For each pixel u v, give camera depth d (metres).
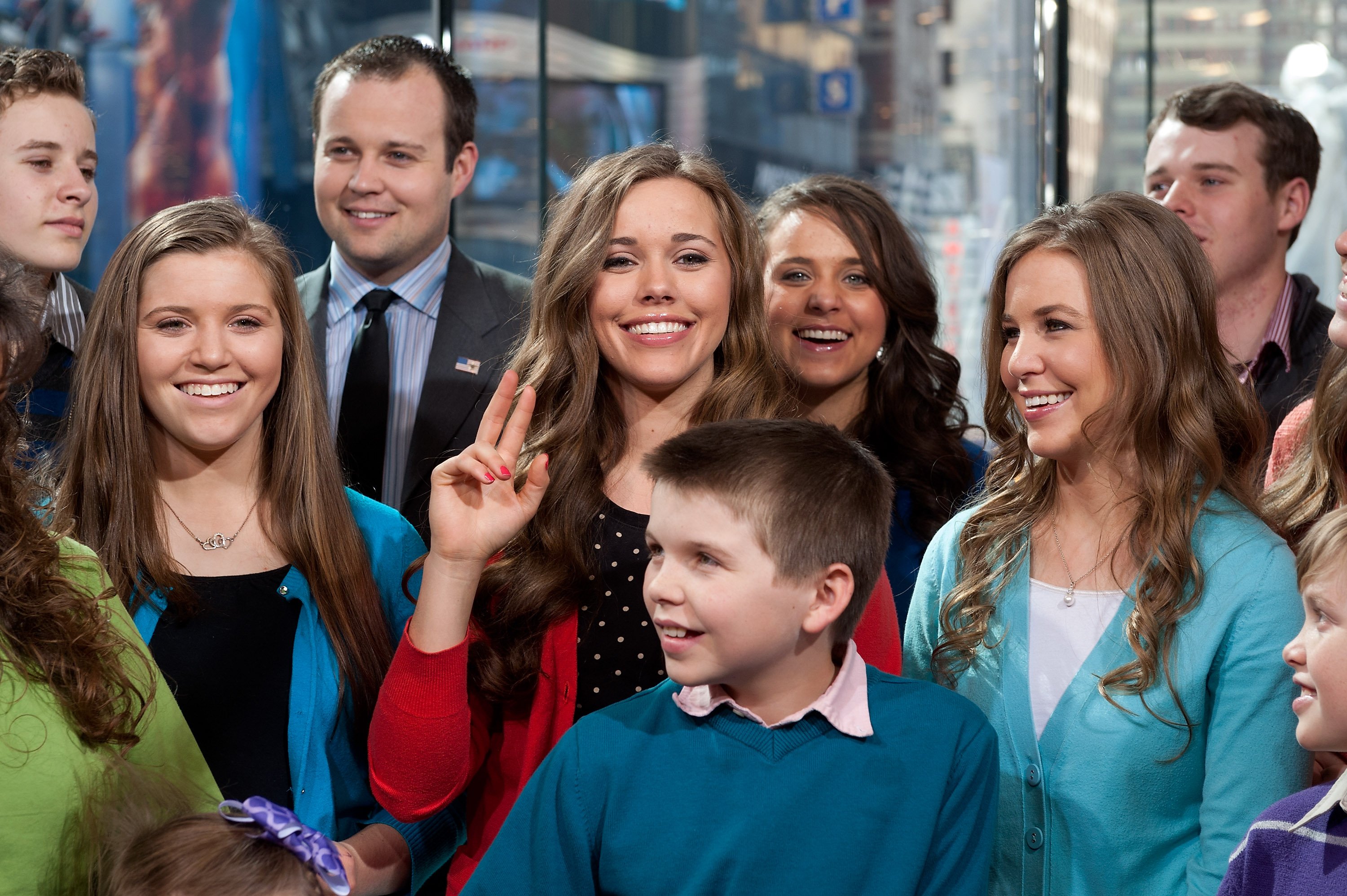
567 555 1.68
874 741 1.39
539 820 1.39
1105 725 1.52
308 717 1.67
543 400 1.77
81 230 2.52
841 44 5.61
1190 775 1.51
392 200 2.74
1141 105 3.22
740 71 5.39
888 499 1.46
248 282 1.70
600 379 1.80
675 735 1.40
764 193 5.52
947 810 1.39
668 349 1.71
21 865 1.30
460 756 1.52
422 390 2.72
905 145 5.46
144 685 1.47
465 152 2.94
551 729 1.66
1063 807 1.53
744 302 1.81
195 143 4.18
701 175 1.78
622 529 1.72
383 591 1.81
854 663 1.43
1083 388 1.58
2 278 1.38
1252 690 1.47
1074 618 1.62
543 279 1.80
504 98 3.21
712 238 1.75
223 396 1.68
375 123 2.71
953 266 5.01
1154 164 2.87
